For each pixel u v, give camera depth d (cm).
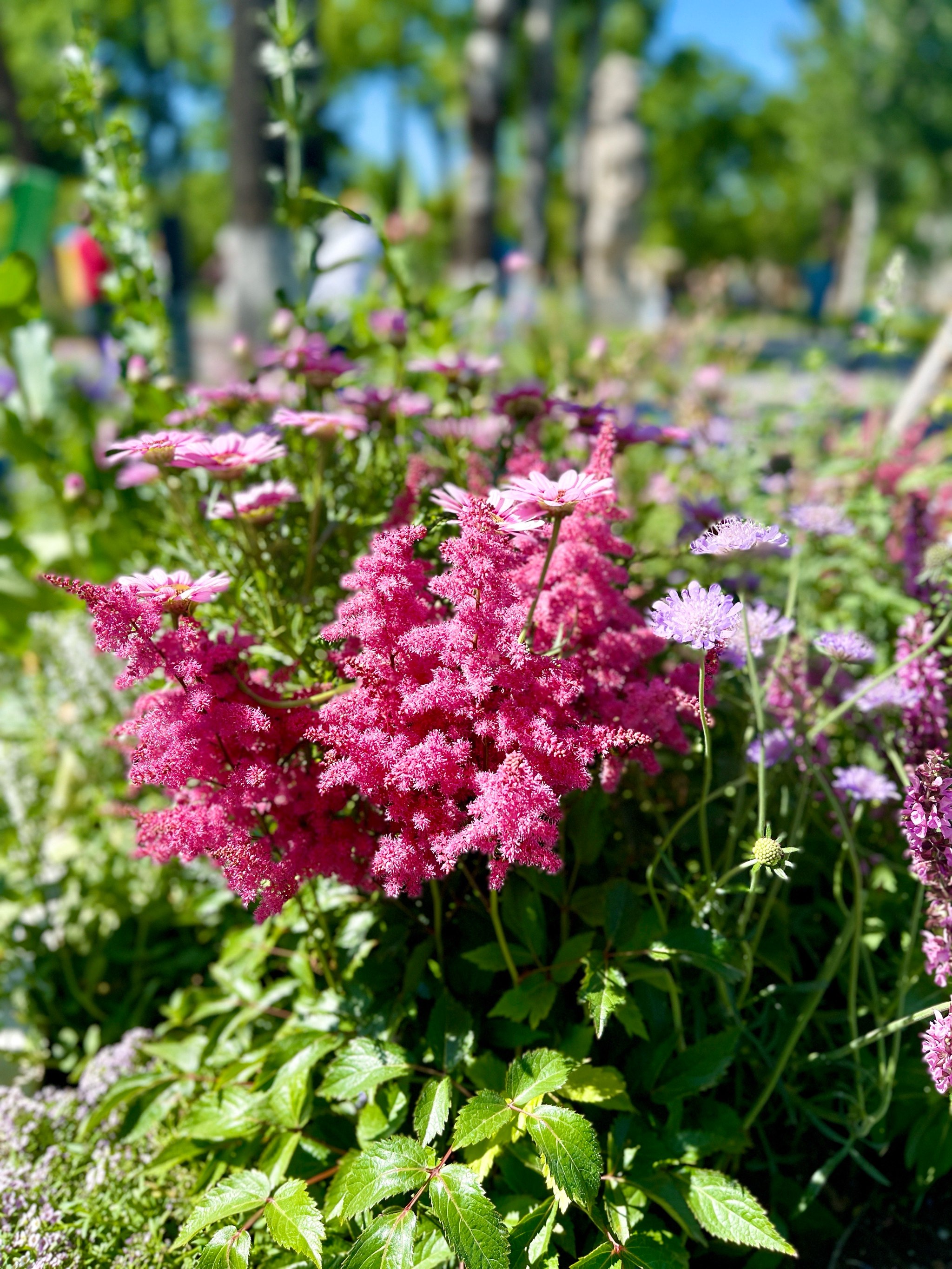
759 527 39
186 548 62
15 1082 59
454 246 505
